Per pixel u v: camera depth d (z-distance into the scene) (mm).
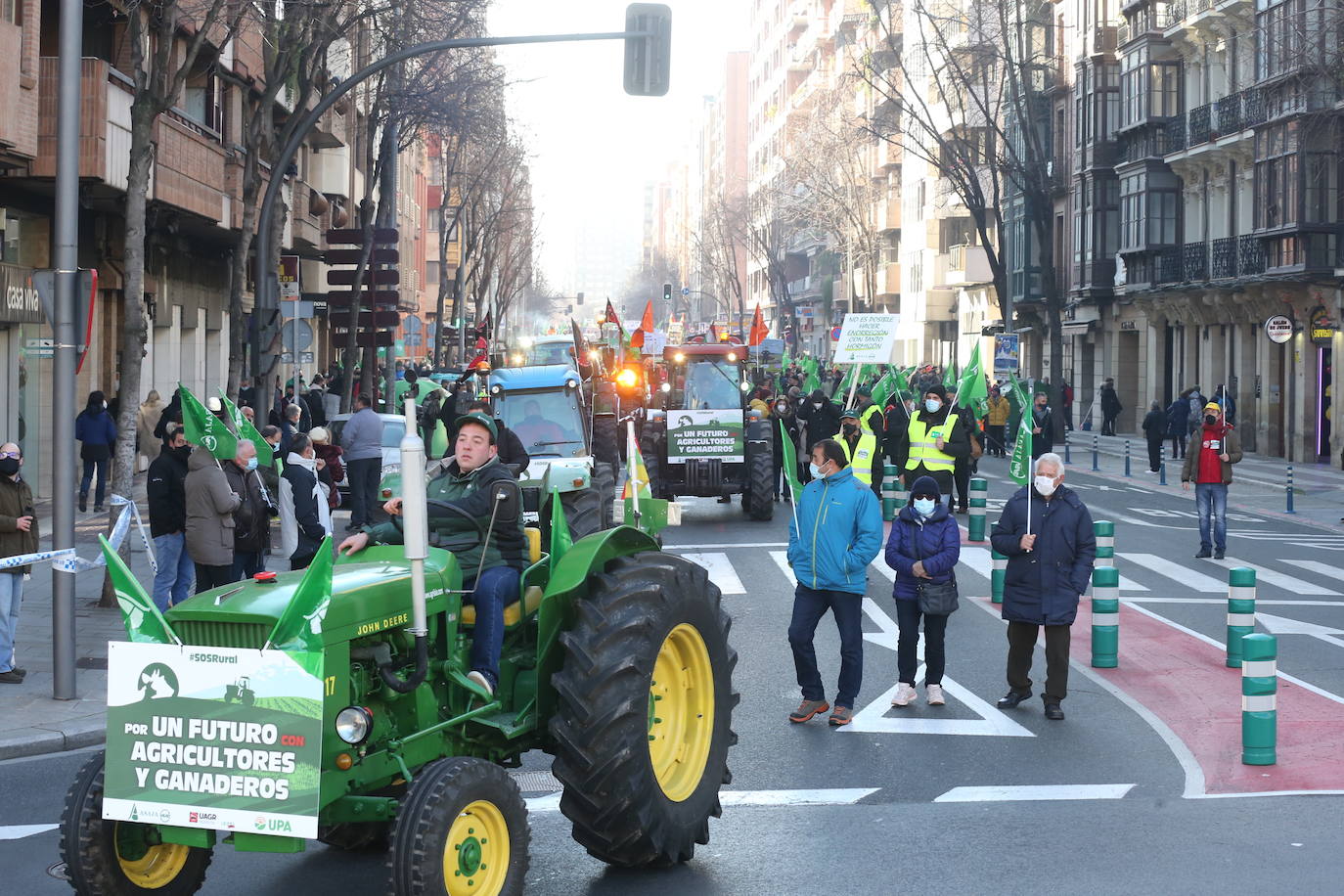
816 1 118250
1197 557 21938
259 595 6738
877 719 11836
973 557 21406
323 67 33969
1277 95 41719
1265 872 7809
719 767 8344
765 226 104625
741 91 169375
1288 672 13695
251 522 14617
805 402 30094
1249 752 10375
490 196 73500
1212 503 21859
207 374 39875
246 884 7828
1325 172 40406
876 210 90688
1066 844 8406
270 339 21797
